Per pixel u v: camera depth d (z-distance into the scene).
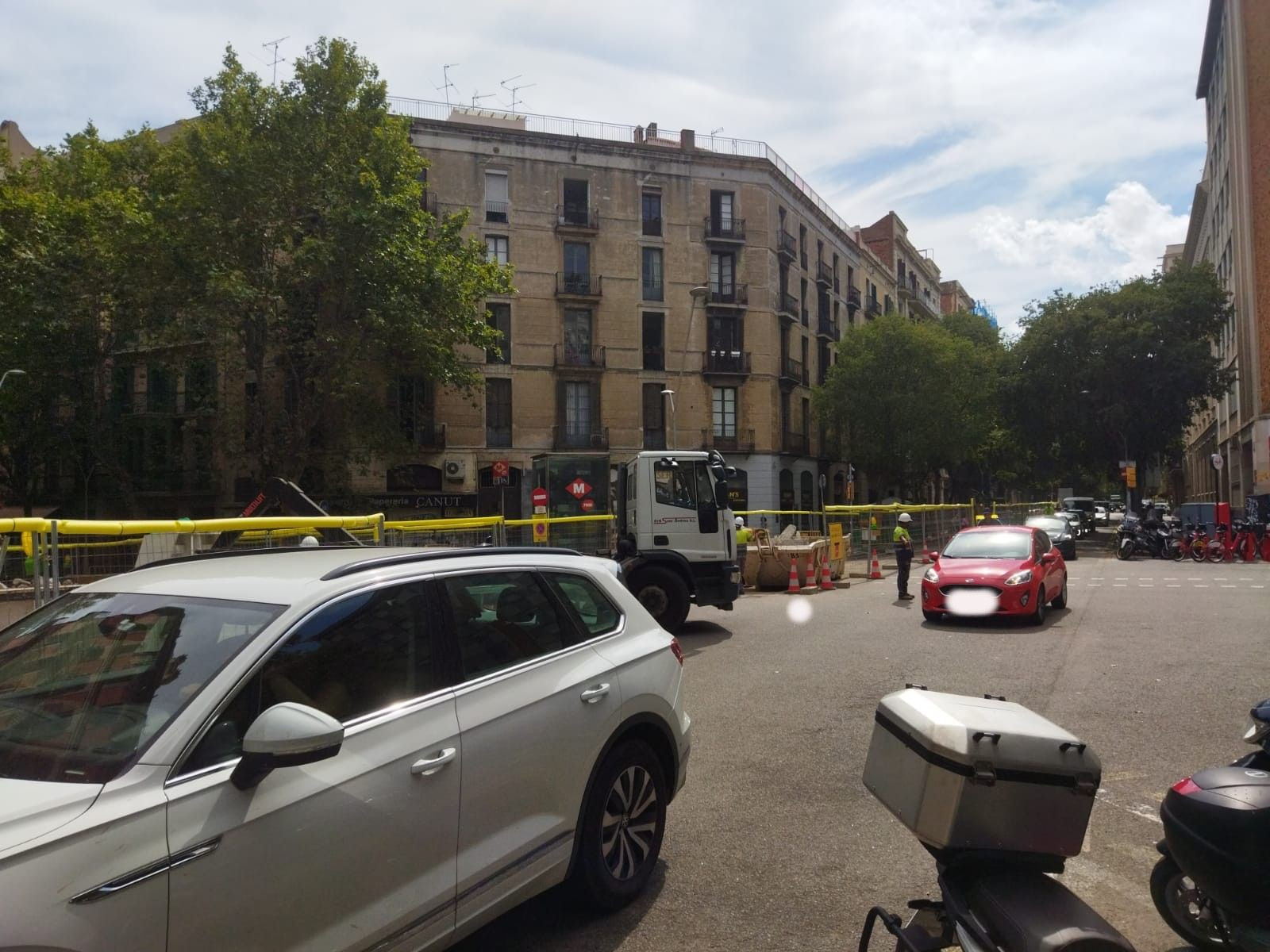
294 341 31.16
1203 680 8.74
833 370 47.31
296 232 29.08
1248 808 2.79
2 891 2.00
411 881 2.90
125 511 38.50
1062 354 42.78
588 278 40.84
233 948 2.38
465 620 3.50
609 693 3.94
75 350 30.98
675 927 3.83
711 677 9.68
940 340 45.97
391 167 29.58
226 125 28.14
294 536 8.23
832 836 4.88
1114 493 105.56
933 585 13.52
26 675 2.96
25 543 5.91
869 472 49.84
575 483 28.78
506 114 41.41
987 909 2.62
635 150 41.59
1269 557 26.45
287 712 2.47
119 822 2.23
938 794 2.73
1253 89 38.06
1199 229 62.72
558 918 3.92
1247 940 2.89
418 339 29.83
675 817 5.22
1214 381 41.25
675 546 13.07
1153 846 4.68
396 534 11.95
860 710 7.85
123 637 2.97
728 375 42.75
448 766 3.08
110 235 27.86
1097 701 7.99
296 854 2.55
